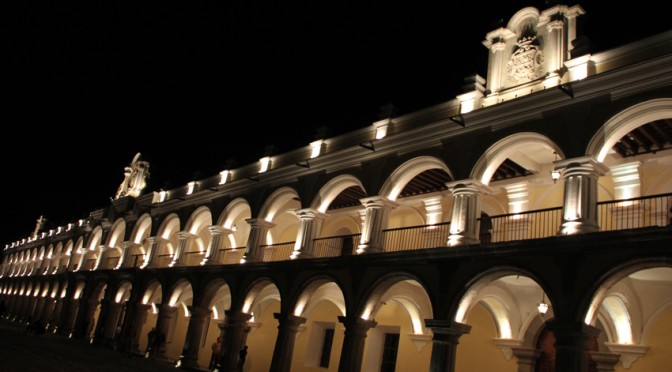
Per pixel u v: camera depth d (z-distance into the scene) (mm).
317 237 20297
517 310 16953
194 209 27828
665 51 12398
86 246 39469
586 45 13789
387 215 17875
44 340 28516
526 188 17500
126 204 35719
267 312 26016
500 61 16094
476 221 14906
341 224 24109
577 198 12578
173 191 31359
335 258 17875
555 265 12289
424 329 19156
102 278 34250
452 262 14445
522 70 15414
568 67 14062
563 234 12453
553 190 16938
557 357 11641
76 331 34344
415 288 18797
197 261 29891
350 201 23484
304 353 23125
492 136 15047
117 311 31797
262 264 20984
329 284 19859
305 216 20391
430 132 16844
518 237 17047
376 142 18484
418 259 15281
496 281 16156
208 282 24016
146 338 31797
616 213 14102
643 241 10867
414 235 20516
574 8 14875
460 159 15633
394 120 18766
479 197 15219
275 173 22938
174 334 29938
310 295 19250
